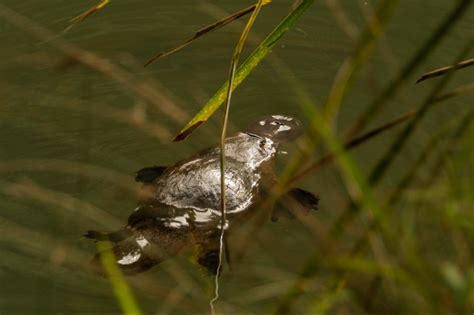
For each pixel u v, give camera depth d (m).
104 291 9.32
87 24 14.53
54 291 9.38
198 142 11.95
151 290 9.02
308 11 14.71
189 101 12.87
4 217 10.62
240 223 9.94
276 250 8.45
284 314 6.06
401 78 5.48
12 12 14.88
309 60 13.80
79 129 12.34
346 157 5.21
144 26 14.52
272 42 7.10
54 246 10.07
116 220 10.55
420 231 6.84
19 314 9.05
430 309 5.71
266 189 10.55
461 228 5.89
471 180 5.77
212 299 8.88
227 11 14.87
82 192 11.12
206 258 9.55
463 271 5.83
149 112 12.58
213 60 13.74
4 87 13.02
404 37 14.05
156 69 13.50
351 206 5.90
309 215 9.86
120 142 12.12
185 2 15.11
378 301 6.14
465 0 5.05
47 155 11.89
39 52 13.69
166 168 11.12
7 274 9.66
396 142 5.59
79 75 13.30
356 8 14.79
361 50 5.74
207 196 10.12
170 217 10.02
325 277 7.22
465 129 6.00
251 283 9.02
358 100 12.70
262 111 12.84
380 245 6.31
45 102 12.80
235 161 10.84
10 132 12.27
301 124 12.16
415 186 8.13
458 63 5.93
